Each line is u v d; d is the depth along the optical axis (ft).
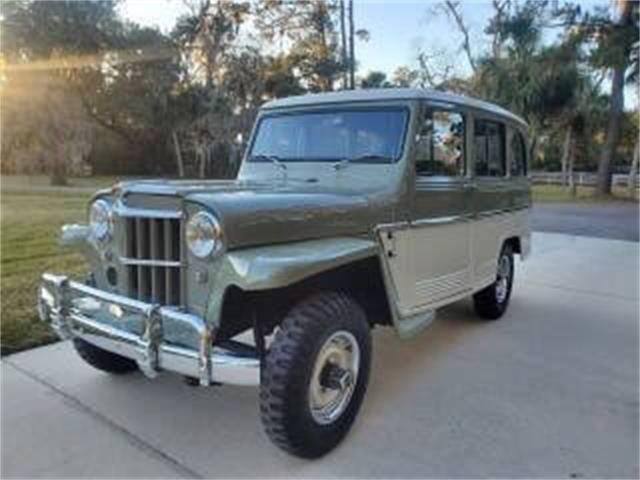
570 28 82.07
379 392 13.89
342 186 13.35
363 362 11.69
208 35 99.86
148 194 10.97
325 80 90.84
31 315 17.97
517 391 14.12
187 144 117.60
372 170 13.43
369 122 13.89
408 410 13.01
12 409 12.59
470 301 21.53
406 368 15.44
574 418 12.81
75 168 98.32
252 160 15.30
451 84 107.76
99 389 13.58
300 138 14.79
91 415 12.44
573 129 90.48
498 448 11.55
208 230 10.12
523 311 21.33
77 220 40.78
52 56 102.32
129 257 11.29
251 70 97.19
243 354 10.37
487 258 17.84
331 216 11.57
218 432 11.93
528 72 83.87
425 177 13.92
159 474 10.53
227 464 10.89
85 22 106.42
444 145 14.76
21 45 99.09
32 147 93.30
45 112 93.86
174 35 107.86
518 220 20.17
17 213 45.32
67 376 14.21
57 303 11.88
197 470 10.69
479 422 12.53
